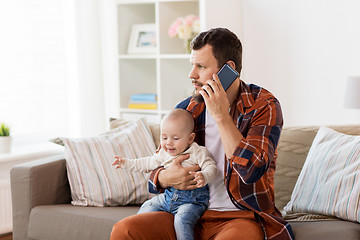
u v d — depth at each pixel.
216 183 2.09
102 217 2.45
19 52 4.18
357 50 3.74
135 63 4.48
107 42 4.53
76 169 2.72
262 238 1.95
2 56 4.09
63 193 2.79
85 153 2.76
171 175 2.08
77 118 4.29
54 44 4.36
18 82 4.18
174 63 4.31
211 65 2.02
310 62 3.94
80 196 2.70
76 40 4.22
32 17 4.23
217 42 2.02
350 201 2.06
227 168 2.04
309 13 3.91
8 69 4.12
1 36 4.08
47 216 2.58
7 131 3.79
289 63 4.03
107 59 4.54
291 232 1.98
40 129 4.30
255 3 4.12
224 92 1.95
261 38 4.13
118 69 4.34
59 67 4.39
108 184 2.69
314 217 2.18
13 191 2.69
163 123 2.13
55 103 4.38
